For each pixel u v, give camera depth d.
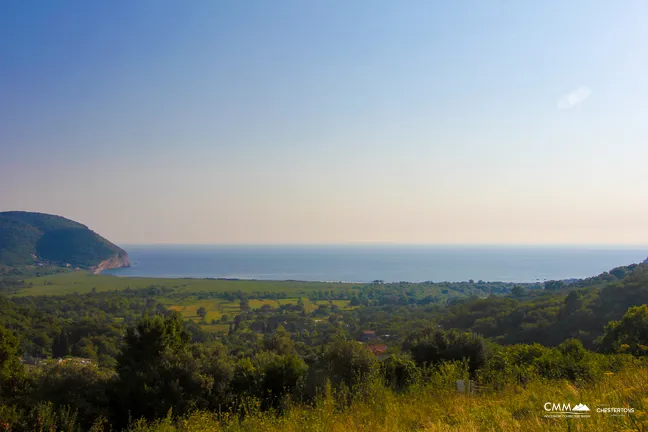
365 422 7.87
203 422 10.31
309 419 8.52
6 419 11.95
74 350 53.53
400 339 50.75
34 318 67.88
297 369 16.80
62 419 12.69
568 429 5.34
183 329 21.19
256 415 10.23
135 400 15.27
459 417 7.07
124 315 99.62
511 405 7.46
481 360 17.34
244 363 17.83
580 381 9.38
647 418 5.02
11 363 16.98
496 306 63.16
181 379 16.38
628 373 8.85
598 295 49.34
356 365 15.12
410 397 9.96
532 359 13.26
